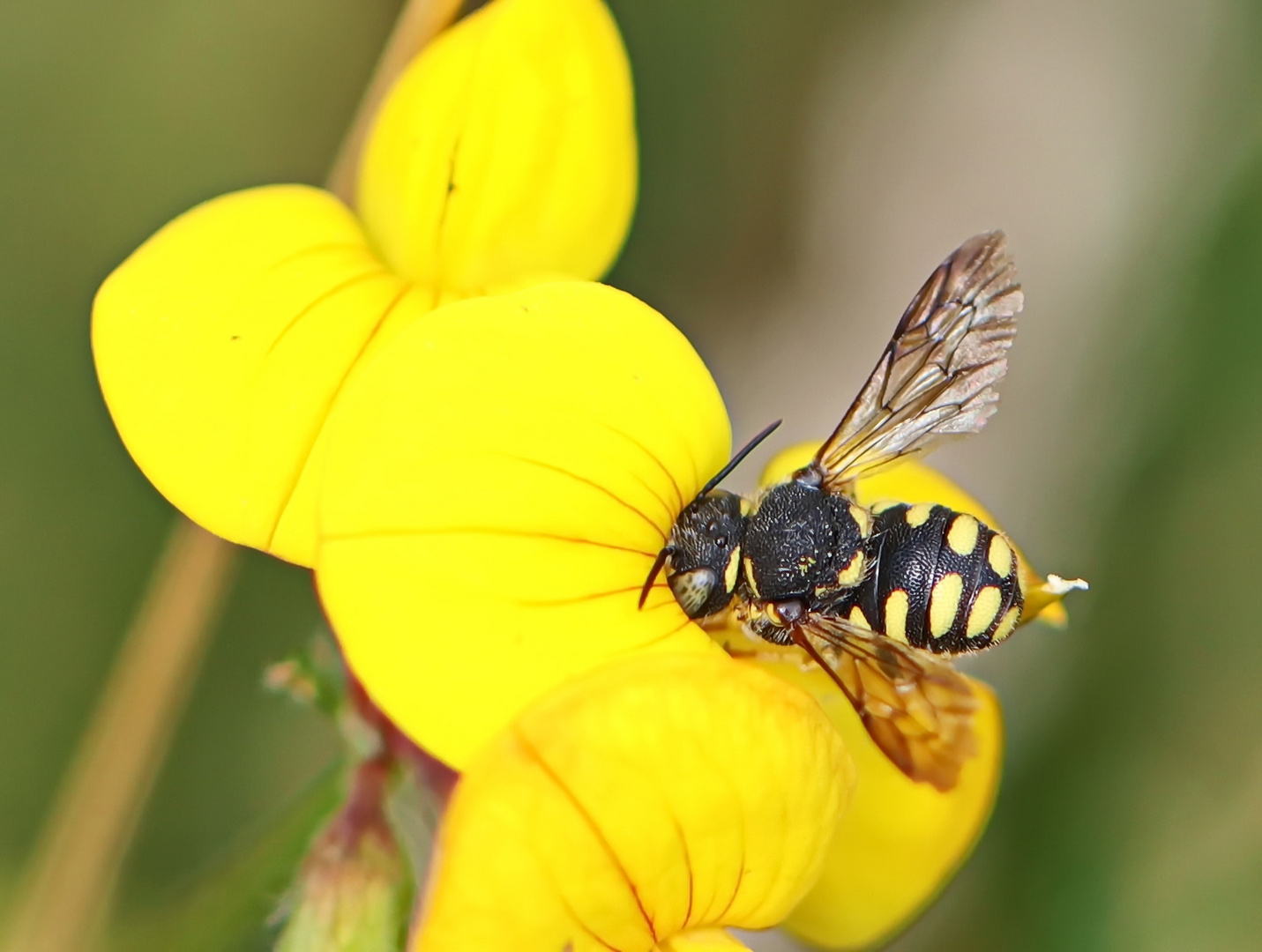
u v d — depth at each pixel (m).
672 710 0.09
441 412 0.10
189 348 0.10
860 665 0.10
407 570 0.09
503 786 0.09
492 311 0.10
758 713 0.09
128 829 0.11
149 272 0.10
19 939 0.11
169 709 0.11
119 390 0.10
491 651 0.09
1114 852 0.12
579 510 0.10
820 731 0.10
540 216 0.10
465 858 0.09
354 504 0.09
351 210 0.10
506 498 0.10
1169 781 0.12
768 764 0.09
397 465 0.09
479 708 0.09
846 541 0.10
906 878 0.11
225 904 0.11
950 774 0.10
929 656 0.10
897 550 0.10
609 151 0.10
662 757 0.09
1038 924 0.12
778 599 0.10
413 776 0.10
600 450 0.10
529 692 0.09
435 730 0.09
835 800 0.10
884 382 0.10
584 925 0.09
